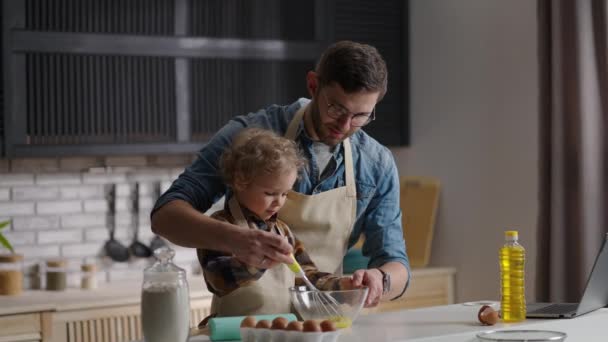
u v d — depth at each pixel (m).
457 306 2.38
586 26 3.54
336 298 1.97
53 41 3.74
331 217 2.44
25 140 3.72
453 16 4.38
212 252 2.27
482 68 4.22
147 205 4.19
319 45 4.33
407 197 4.58
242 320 1.93
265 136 2.26
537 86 3.89
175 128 4.01
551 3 3.66
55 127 3.79
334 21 4.38
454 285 4.38
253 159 2.20
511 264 2.15
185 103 4.02
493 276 4.16
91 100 3.84
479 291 4.25
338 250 2.47
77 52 3.79
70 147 3.79
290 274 2.29
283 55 4.23
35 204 3.98
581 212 3.54
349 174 2.46
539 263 3.67
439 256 4.49
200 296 3.75
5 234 3.92
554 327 2.06
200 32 4.06
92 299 3.58
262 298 2.25
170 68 4.00
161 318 1.82
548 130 3.67
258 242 1.97
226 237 2.01
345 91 2.14
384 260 2.47
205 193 2.30
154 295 1.82
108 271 4.11
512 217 4.05
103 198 4.12
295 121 2.41
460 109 4.35
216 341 1.92
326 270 2.44
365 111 2.19
